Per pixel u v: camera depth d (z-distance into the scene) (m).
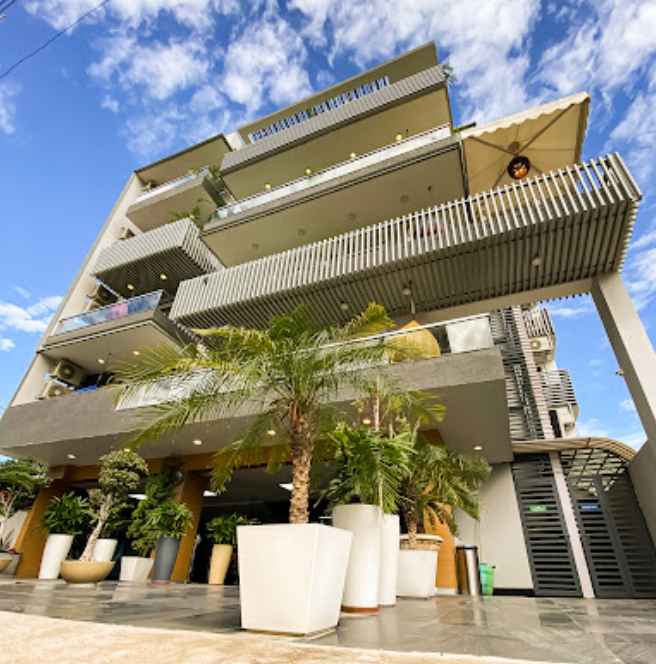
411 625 2.96
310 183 11.29
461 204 7.86
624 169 6.64
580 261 7.48
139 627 2.50
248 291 9.08
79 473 10.51
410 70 15.66
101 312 11.80
